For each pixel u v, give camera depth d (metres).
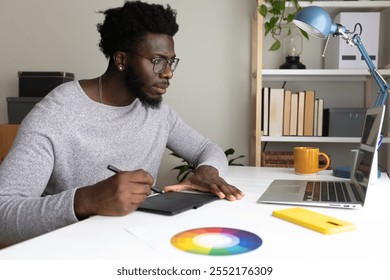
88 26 2.49
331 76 2.32
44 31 2.51
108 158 1.10
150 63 1.04
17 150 0.90
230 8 2.42
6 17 2.52
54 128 0.98
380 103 1.31
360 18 2.07
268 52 2.40
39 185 0.90
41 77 2.25
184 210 0.83
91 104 1.10
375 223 0.76
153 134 1.25
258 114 2.08
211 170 1.12
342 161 2.39
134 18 1.04
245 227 0.72
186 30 2.45
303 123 2.14
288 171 1.47
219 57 2.44
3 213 0.78
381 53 2.34
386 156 2.33
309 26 1.31
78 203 0.78
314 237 0.67
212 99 2.46
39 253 0.59
